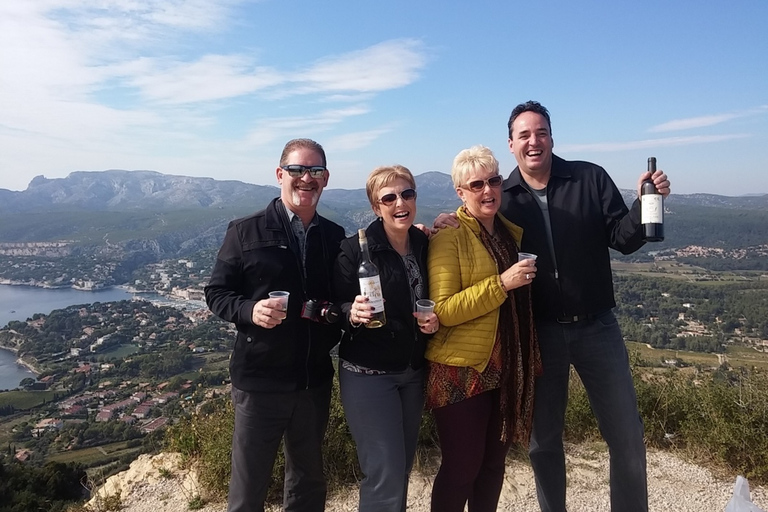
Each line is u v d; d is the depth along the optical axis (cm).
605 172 241
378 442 190
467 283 204
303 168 205
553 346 231
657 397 365
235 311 194
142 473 338
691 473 310
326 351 214
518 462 324
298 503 224
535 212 237
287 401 205
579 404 368
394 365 199
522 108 236
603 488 293
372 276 188
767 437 301
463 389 200
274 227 210
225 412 355
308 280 211
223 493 294
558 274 229
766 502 275
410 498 284
